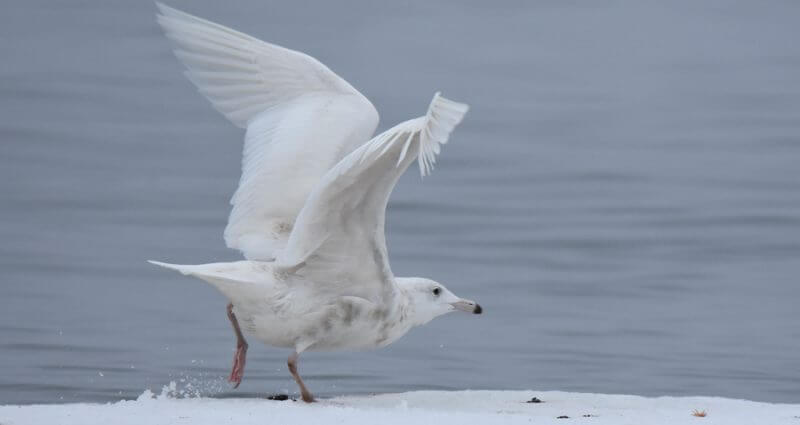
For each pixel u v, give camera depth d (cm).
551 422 780
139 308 1417
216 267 842
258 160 923
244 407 812
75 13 4888
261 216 905
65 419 755
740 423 793
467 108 748
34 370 1107
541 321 1409
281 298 852
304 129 919
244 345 918
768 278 1700
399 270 1722
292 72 946
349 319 869
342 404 860
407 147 763
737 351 1280
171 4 5356
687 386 1127
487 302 1517
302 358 1186
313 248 841
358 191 820
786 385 1132
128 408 798
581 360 1223
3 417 761
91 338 1252
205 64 952
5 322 1316
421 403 877
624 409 866
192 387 1056
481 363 1194
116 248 1797
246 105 953
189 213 2084
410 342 1280
